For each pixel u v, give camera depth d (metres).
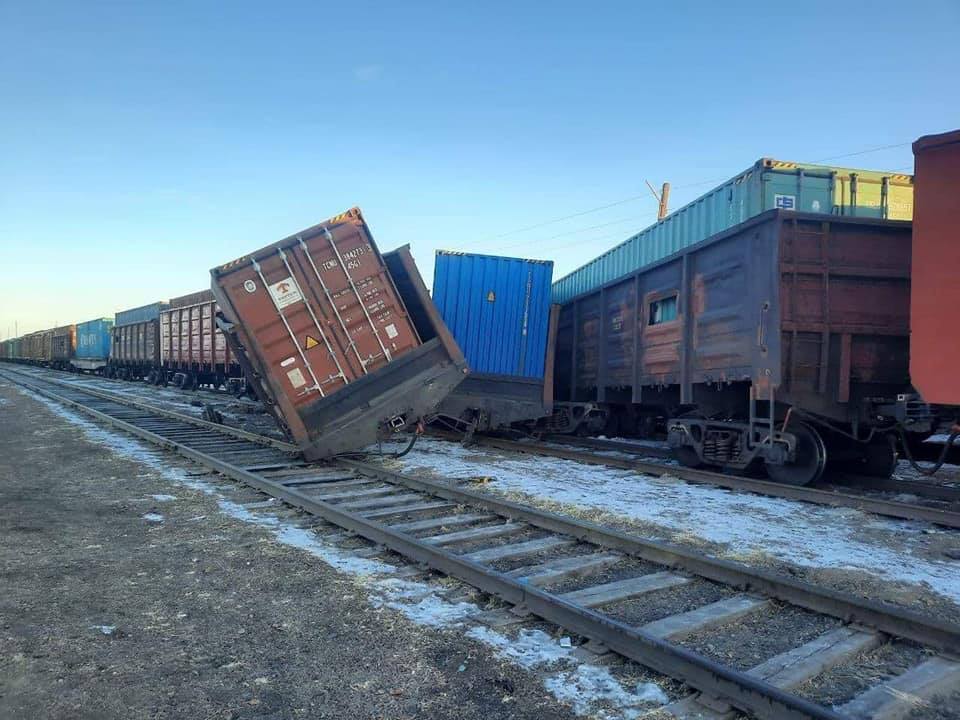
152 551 5.54
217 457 10.78
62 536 5.99
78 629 3.90
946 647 3.61
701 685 3.16
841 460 9.95
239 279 9.38
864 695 3.18
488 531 6.20
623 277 12.27
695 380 9.80
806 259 8.13
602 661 3.52
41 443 12.46
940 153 6.52
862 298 8.34
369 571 5.02
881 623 3.90
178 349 32.47
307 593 4.54
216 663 3.50
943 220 6.46
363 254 10.11
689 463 10.35
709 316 9.45
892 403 7.99
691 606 4.41
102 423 16.09
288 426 9.59
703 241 9.49
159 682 3.28
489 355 13.02
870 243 8.39
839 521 6.88
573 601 4.34
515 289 13.30
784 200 12.14
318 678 3.35
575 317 14.95
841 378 8.17
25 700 3.07
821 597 4.20
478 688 3.25
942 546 5.94
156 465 10.03
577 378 14.82
